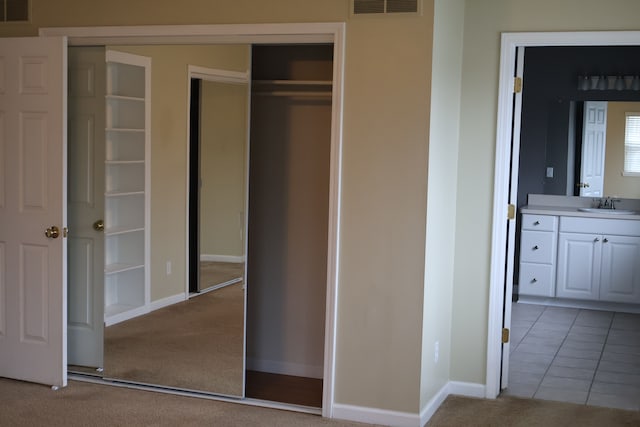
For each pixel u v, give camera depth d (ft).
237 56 13.94
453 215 14.69
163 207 14.64
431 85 12.65
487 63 14.43
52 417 13.01
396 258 12.98
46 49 14.24
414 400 13.00
